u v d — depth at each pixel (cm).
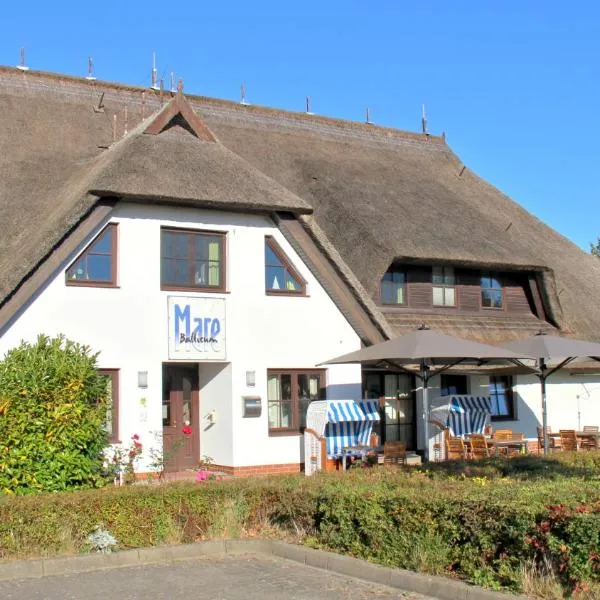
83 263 1797
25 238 1794
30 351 1530
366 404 1983
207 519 1241
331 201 2373
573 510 886
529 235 2753
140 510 1193
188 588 985
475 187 3039
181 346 1886
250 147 2648
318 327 2070
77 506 1147
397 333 2161
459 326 2342
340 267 2047
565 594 859
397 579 987
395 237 2208
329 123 2983
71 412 1506
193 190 1870
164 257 1900
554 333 2508
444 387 2372
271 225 2034
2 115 2328
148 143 1967
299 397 2048
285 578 1034
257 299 1995
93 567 1093
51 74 2536
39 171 2088
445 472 1391
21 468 1448
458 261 2269
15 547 1095
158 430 1841
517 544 924
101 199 1777
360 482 1261
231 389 1945
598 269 2892
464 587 915
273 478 1367
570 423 2538
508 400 2450
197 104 2758
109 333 1806
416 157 3088
